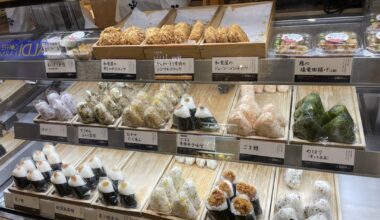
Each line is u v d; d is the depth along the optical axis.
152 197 1.60
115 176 1.79
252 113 1.43
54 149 2.04
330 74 1.15
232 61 1.25
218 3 1.89
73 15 1.90
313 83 1.18
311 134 1.26
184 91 1.81
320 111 1.36
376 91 1.55
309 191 1.68
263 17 1.55
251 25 1.52
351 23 1.50
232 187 1.58
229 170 1.74
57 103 1.67
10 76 1.60
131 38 1.40
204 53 1.28
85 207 1.74
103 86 1.93
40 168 1.87
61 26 1.91
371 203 1.61
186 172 1.88
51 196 1.80
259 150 1.33
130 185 1.66
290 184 1.70
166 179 1.66
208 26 1.44
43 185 1.83
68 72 1.48
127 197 1.64
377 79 1.11
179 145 1.45
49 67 1.50
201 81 1.31
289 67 1.19
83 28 1.90
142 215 1.63
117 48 1.39
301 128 1.28
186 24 1.53
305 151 1.27
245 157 1.36
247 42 1.22
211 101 1.70
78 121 1.63
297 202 1.52
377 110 1.46
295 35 1.39
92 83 2.06
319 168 1.27
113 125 1.56
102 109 1.56
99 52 1.43
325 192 1.56
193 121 1.44
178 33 1.36
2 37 1.82
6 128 1.94
